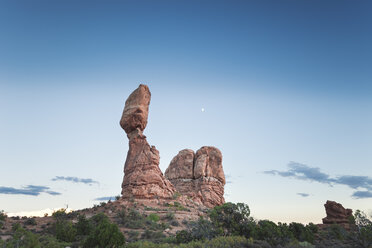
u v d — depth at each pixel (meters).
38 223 59.06
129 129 85.00
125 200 70.94
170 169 110.88
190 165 107.25
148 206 68.69
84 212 67.25
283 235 45.97
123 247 35.28
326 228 77.38
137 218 59.94
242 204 53.38
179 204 73.81
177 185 104.44
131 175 76.25
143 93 87.12
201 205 85.69
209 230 45.72
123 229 54.34
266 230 45.09
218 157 108.75
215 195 98.12
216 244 37.53
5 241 41.34
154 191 74.06
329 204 89.25
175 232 54.31
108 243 35.41
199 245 37.22
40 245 38.91
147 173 76.25
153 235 50.25
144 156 79.12
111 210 65.44
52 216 65.19
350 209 88.25
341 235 60.88
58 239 44.88
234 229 47.72
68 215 64.12
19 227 51.22
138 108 84.25
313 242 50.03
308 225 65.94
